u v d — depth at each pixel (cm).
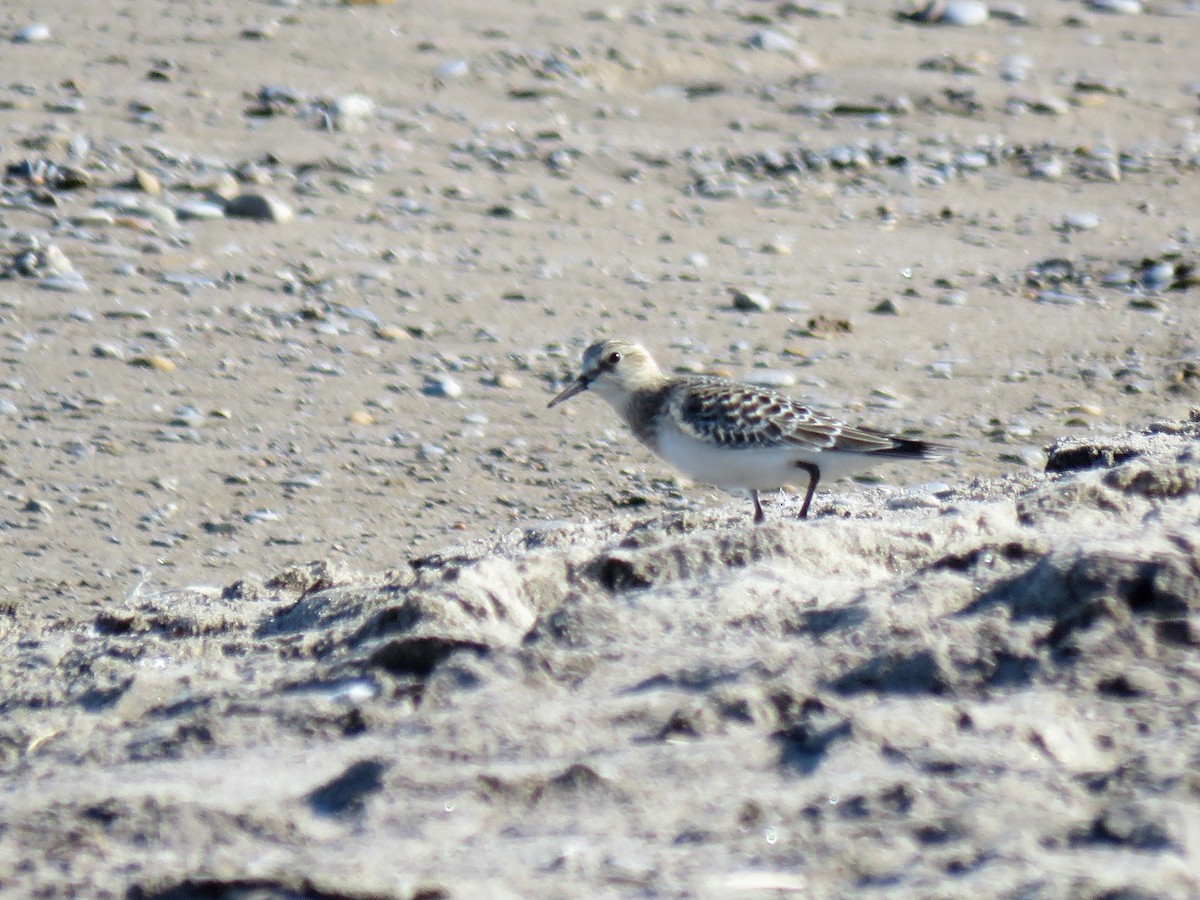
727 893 538
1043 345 1720
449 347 1653
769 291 1839
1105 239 2039
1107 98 2552
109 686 773
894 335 1733
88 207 1906
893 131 2386
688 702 658
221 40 2516
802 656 685
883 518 895
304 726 680
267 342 1633
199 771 649
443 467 1403
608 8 2828
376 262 1852
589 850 569
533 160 2205
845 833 569
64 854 592
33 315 1644
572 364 1630
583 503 1343
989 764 604
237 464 1384
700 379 1152
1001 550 754
